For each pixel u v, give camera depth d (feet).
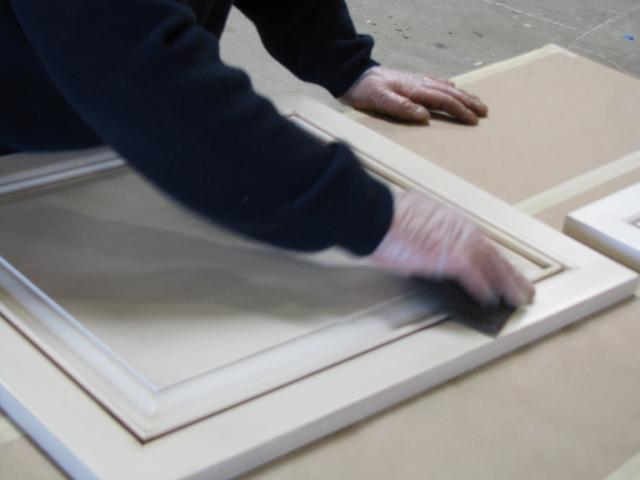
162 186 2.12
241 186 2.07
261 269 2.60
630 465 2.10
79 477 1.91
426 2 9.39
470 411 2.23
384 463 2.04
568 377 2.38
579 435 2.18
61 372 2.10
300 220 2.14
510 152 3.66
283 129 2.12
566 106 4.09
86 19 1.93
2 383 2.05
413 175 3.17
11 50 2.41
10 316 2.27
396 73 3.99
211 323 2.34
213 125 1.99
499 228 2.90
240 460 1.94
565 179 3.48
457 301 2.44
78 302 2.37
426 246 2.32
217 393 2.08
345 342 2.30
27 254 2.55
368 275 2.61
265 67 7.79
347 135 3.39
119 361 2.14
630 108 4.13
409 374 2.21
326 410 2.06
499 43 8.56
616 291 2.69
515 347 2.46
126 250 2.62
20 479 1.94
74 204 2.83
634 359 2.48
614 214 3.04
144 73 1.94
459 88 4.16
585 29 9.07
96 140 2.77
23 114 2.60
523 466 2.07
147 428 1.95
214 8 3.29
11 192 2.83
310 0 3.78
